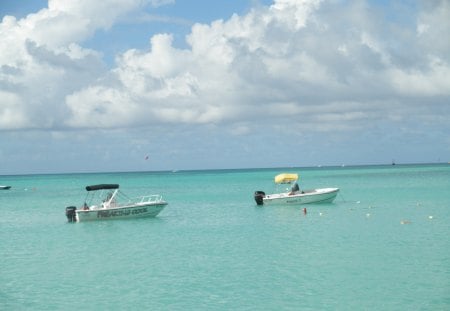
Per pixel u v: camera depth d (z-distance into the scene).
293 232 30.62
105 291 18.84
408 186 74.00
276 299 17.28
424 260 21.88
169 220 38.31
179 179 138.88
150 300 17.66
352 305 16.45
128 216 38.53
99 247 27.62
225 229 32.94
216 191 76.19
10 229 35.91
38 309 17.05
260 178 133.00
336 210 42.00
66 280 20.50
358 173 153.88
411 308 16.05
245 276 20.23
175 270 21.62
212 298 17.64
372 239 27.23
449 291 17.59
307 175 144.62
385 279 19.11
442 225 31.95
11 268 22.80
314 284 18.78
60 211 49.66
